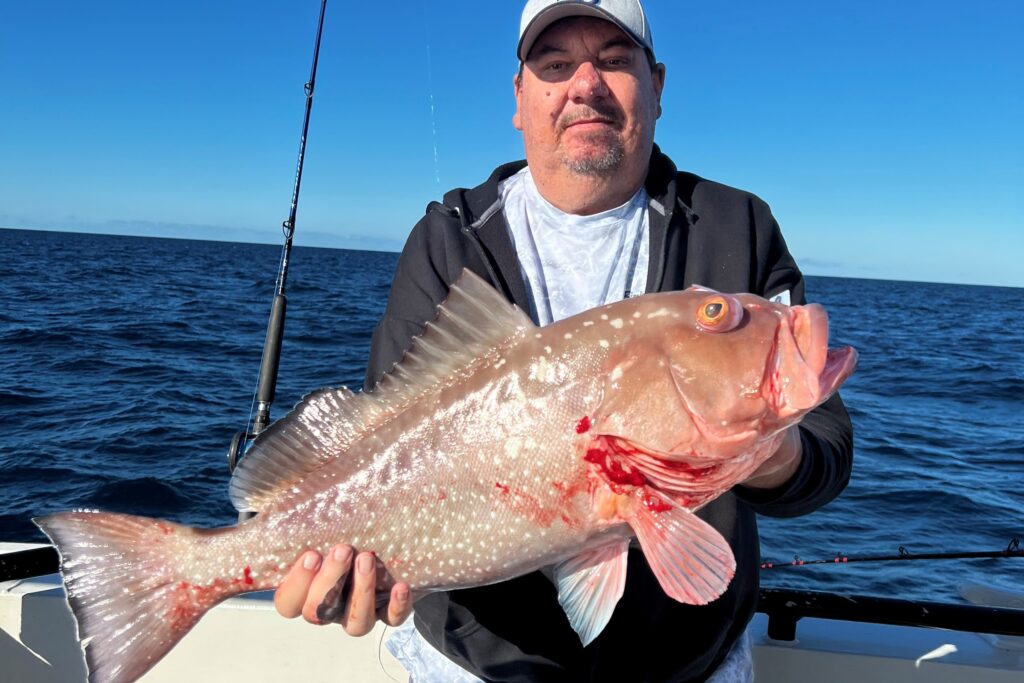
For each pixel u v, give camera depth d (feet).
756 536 7.77
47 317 64.80
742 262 7.74
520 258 8.04
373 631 10.07
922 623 9.34
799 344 5.70
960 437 37.09
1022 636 9.34
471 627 7.34
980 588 10.36
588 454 6.05
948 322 135.64
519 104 8.80
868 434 36.78
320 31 12.40
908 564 20.01
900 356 74.02
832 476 6.73
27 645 9.98
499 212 8.19
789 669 9.73
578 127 7.48
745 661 7.88
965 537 22.35
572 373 6.17
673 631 7.21
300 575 6.17
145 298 89.30
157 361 46.06
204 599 6.66
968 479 28.60
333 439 6.77
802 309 5.86
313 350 54.24
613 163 7.57
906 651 9.69
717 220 7.94
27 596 10.02
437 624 7.46
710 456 5.83
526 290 7.93
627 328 6.11
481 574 6.41
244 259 261.44
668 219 7.83
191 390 38.09
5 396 34.83
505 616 7.30
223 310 79.97
